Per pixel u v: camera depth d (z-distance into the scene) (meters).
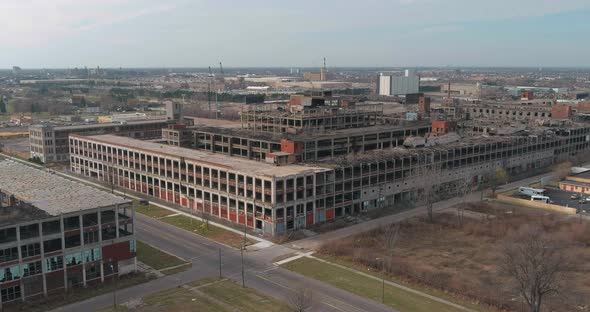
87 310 93.25
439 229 141.88
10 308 93.25
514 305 93.94
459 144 198.00
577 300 96.69
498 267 113.81
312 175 142.12
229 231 139.75
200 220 149.50
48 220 97.00
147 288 103.00
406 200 172.88
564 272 106.06
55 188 119.81
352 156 169.75
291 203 137.88
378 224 147.50
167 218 152.00
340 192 151.88
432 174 160.12
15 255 94.38
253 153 196.00
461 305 95.50
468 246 128.38
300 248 126.94
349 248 124.75
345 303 96.12
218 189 150.88
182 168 163.75
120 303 96.06
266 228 137.00
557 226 142.12
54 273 99.31
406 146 192.75
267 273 111.00
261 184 136.75
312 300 96.94
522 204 168.88
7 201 116.56
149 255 121.31
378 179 163.75
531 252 95.25
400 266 112.81
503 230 137.12
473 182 195.75
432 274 108.81
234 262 117.38
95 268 104.62
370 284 105.06
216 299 97.81
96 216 106.69
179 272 111.25
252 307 94.38
